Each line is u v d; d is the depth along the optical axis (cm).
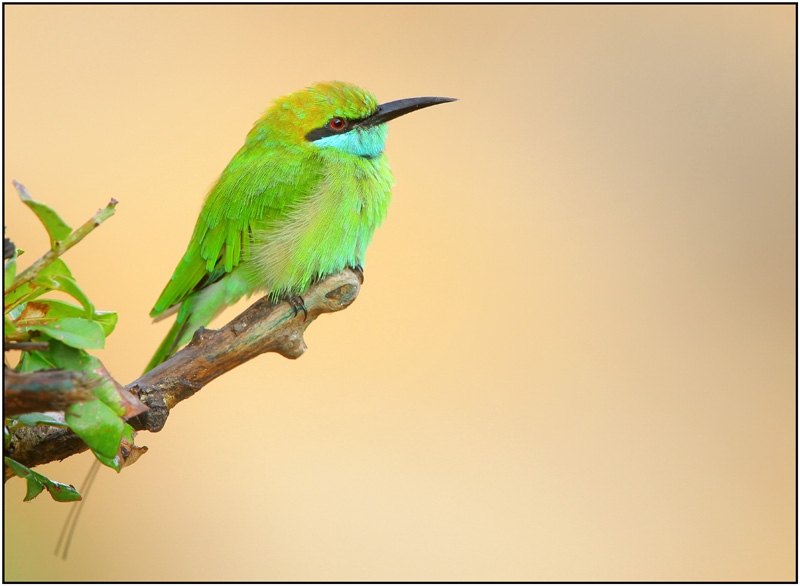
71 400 385
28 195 370
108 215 400
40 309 421
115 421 392
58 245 394
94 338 400
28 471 450
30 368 411
